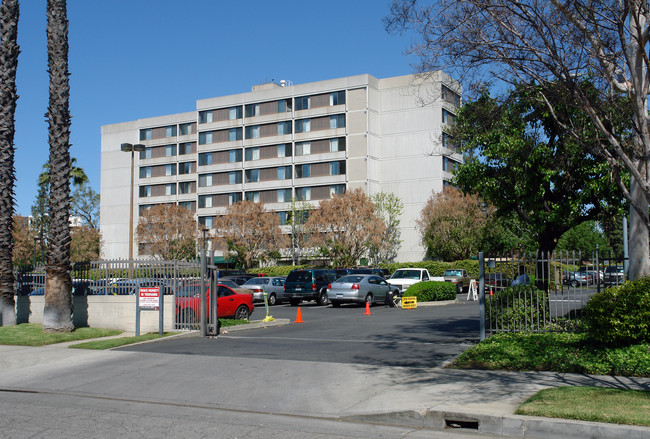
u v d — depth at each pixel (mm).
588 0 10008
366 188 61094
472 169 15523
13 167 19094
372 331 17547
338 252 51719
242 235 57375
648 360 10156
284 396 9695
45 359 13547
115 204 80312
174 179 75188
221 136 70812
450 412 7992
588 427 7137
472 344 14203
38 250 62125
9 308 18484
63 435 7551
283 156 66438
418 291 29188
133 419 8492
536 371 10727
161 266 17469
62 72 17359
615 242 54344
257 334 17203
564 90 11844
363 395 9492
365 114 61906
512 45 10836
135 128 79750
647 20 9703
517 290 13695
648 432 6832
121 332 17531
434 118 60688
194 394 10062
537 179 14961
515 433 7516
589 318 11289
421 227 56062
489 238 50594
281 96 67125
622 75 11414
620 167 13031
